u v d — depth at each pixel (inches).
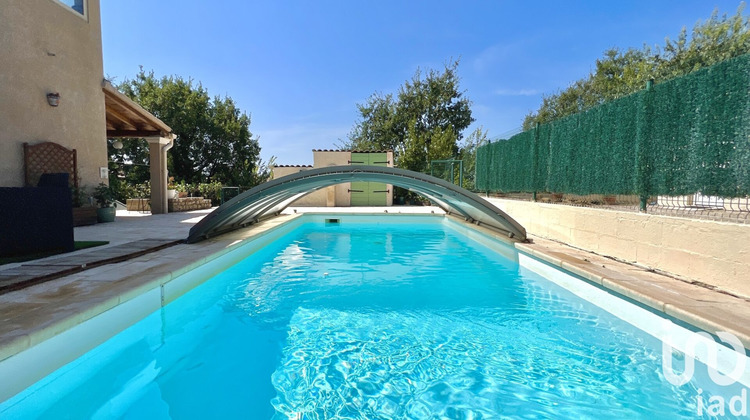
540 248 263.0
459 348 137.5
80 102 392.2
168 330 156.8
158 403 104.7
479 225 412.5
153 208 536.1
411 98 1215.6
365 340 145.3
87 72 402.3
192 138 982.4
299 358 130.9
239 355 133.5
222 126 1019.9
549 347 137.9
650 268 194.5
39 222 214.1
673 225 180.5
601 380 114.9
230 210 280.5
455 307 181.8
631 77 933.8
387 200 776.9
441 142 864.9
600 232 238.7
